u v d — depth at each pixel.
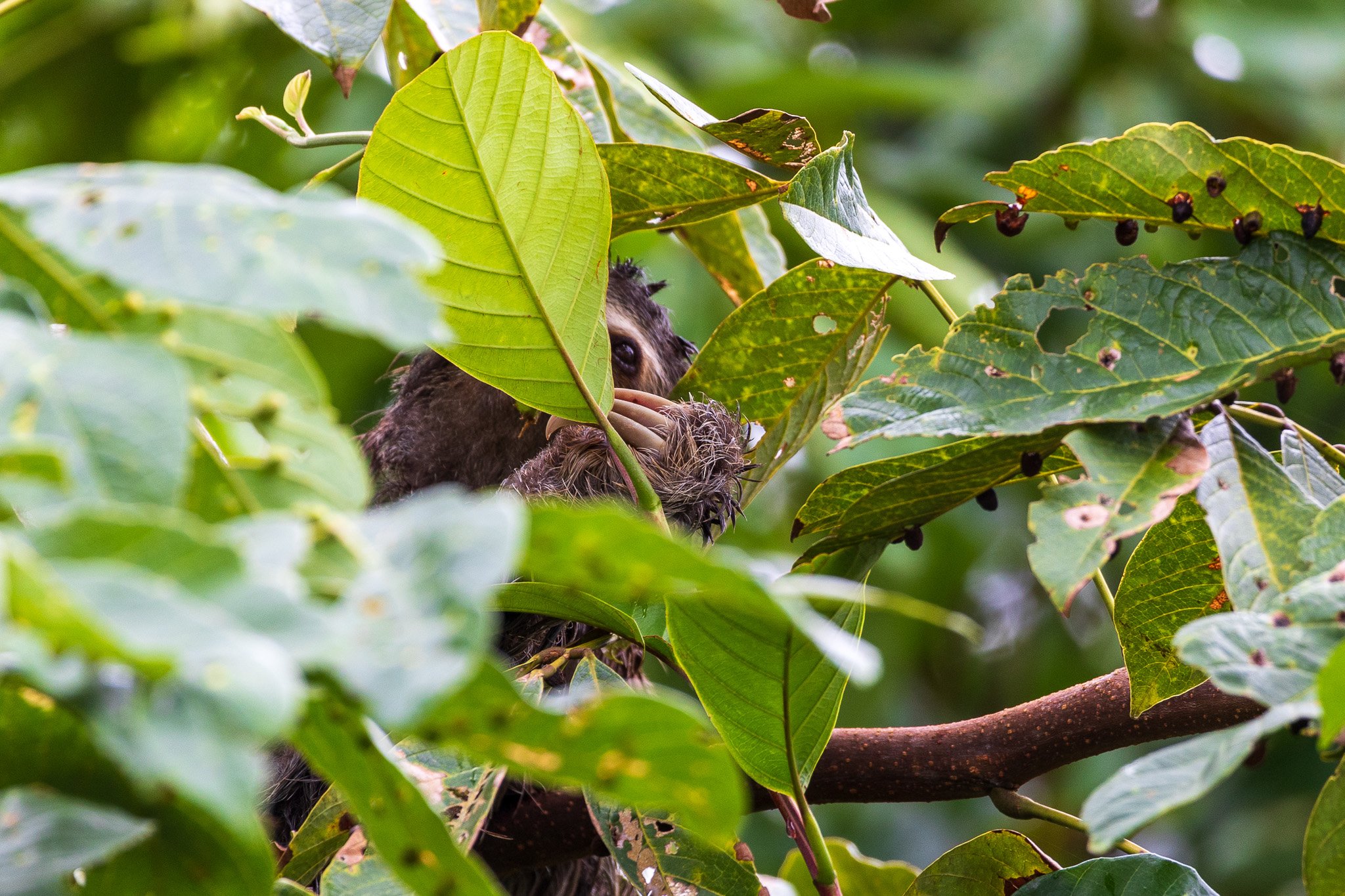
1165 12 12.02
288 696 1.46
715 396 4.77
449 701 2.08
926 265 3.78
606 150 4.07
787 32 12.79
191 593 1.56
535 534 1.94
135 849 2.09
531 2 4.92
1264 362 3.15
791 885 5.32
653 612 4.10
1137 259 3.39
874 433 3.23
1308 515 2.87
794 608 1.91
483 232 3.33
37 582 1.43
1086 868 3.59
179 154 10.49
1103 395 3.17
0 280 2.04
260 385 2.21
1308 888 2.62
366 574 1.69
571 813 4.80
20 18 10.19
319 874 3.59
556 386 3.54
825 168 3.59
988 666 12.34
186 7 10.05
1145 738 4.32
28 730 2.11
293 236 1.85
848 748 4.46
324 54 4.28
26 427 1.74
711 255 5.83
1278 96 11.60
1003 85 11.77
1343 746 2.53
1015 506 11.66
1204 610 3.51
